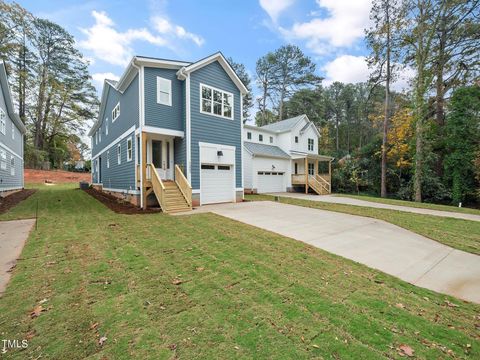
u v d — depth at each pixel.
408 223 8.41
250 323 2.64
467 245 6.06
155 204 11.02
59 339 2.31
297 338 2.42
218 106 12.23
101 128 18.78
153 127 10.36
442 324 2.80
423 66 16.77
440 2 15.51
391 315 2.93
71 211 9.20
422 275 4.25
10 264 4.08
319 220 8.47
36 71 28.11
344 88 43.00
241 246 5.31
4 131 13.77
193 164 11.11
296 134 23.66
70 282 3.47
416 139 17.70
